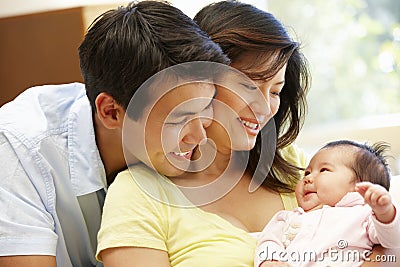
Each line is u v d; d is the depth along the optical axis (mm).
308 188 1412
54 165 1360
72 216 1385
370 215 1278
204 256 1227
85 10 2182
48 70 2260
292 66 1456
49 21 2230
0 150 1341
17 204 1307
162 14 1229
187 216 1276
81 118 1376
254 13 1338
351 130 3021
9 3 2621
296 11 3182
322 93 3199
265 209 1410
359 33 3152
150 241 1207
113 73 1210
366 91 3172
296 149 1591
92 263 1470
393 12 3113
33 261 1285
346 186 1390
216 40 1307
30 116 1411
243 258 1241
